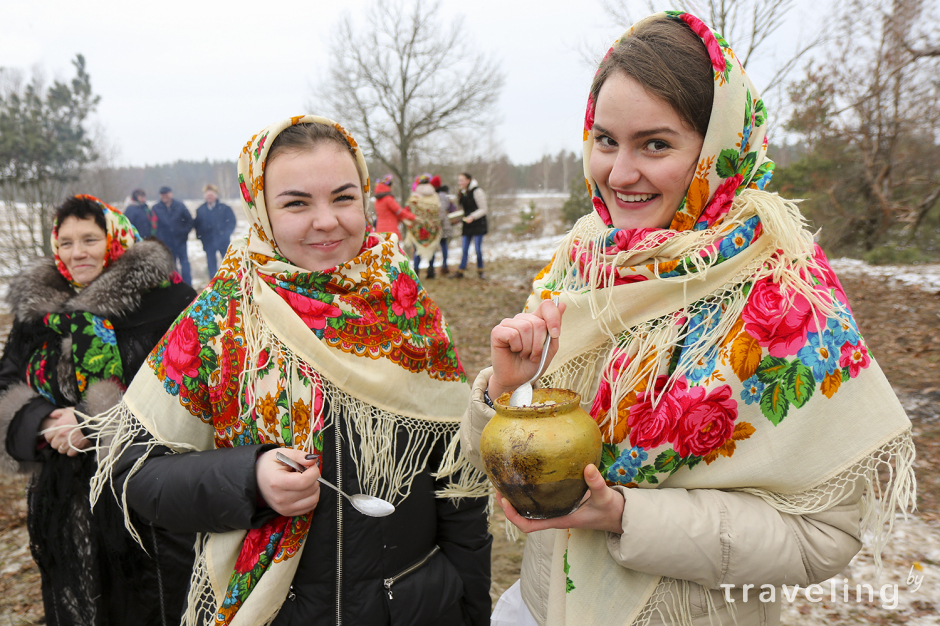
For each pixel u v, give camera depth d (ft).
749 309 3.57
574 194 60.13
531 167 165.99
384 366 4.73
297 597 4.46
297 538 4.33
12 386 6.93
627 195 3.88
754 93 3.74
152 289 7.39
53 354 6.86
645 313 3.80
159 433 4.48
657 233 3.77
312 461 4.08
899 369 17.61
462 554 5.07
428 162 81.15
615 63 3.68
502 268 42.39
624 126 3.63
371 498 4.17
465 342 23.15
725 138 3.60
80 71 51.60
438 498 5.08
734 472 3.55
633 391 3.73
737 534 3.41
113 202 56.34
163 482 4.31
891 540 9.86
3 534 11.28
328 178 4.50
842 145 32.63
